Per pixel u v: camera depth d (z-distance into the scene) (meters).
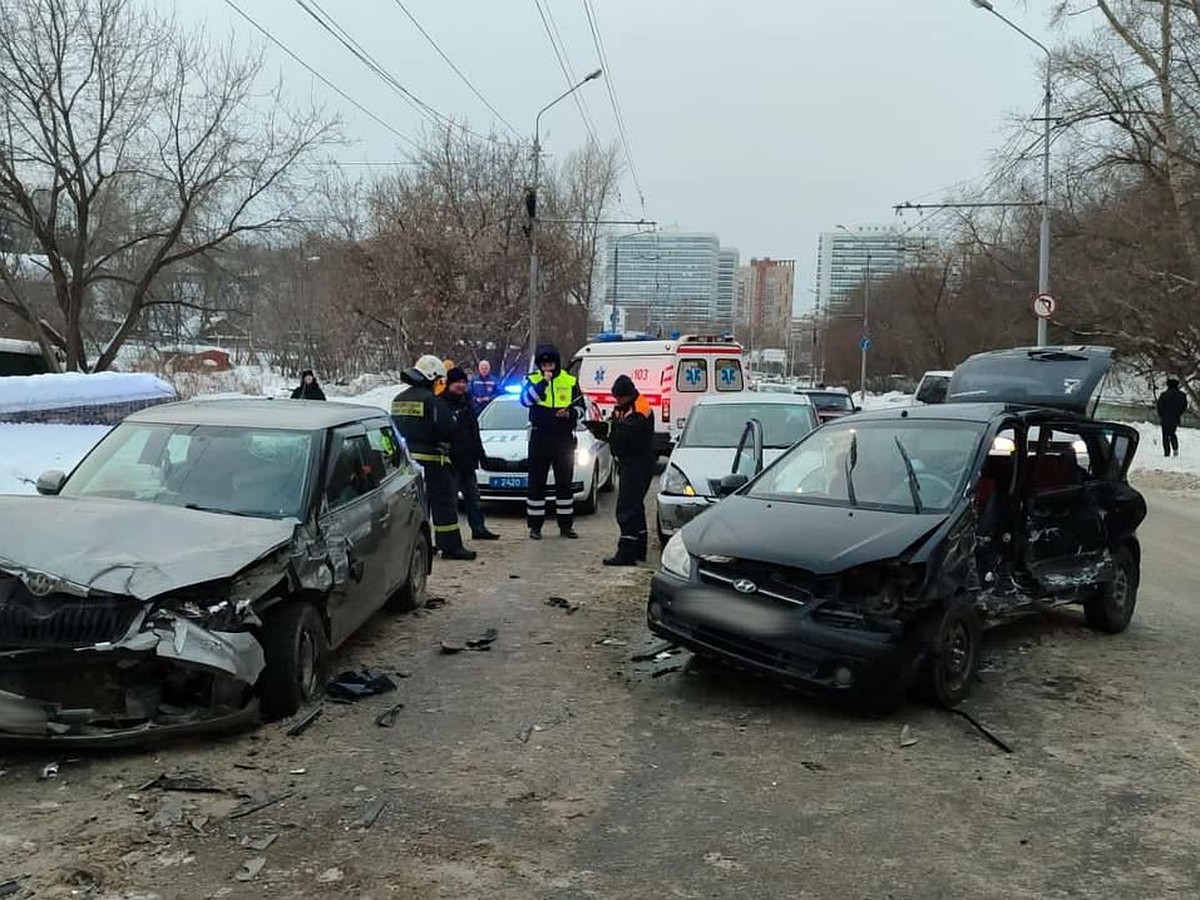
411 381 9.52
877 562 4.97
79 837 3.57
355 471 6.23
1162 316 25.50
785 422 10.96
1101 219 25.83
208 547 4.54
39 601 4.14
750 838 3.74
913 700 5.38
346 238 32.84
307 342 47.22
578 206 43.19
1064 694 5.59
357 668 5.82
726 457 10.13
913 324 55.94
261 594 4.59
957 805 4.08
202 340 57.12
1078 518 6.63
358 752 4.48
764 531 5.46
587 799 4.06
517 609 7.45
